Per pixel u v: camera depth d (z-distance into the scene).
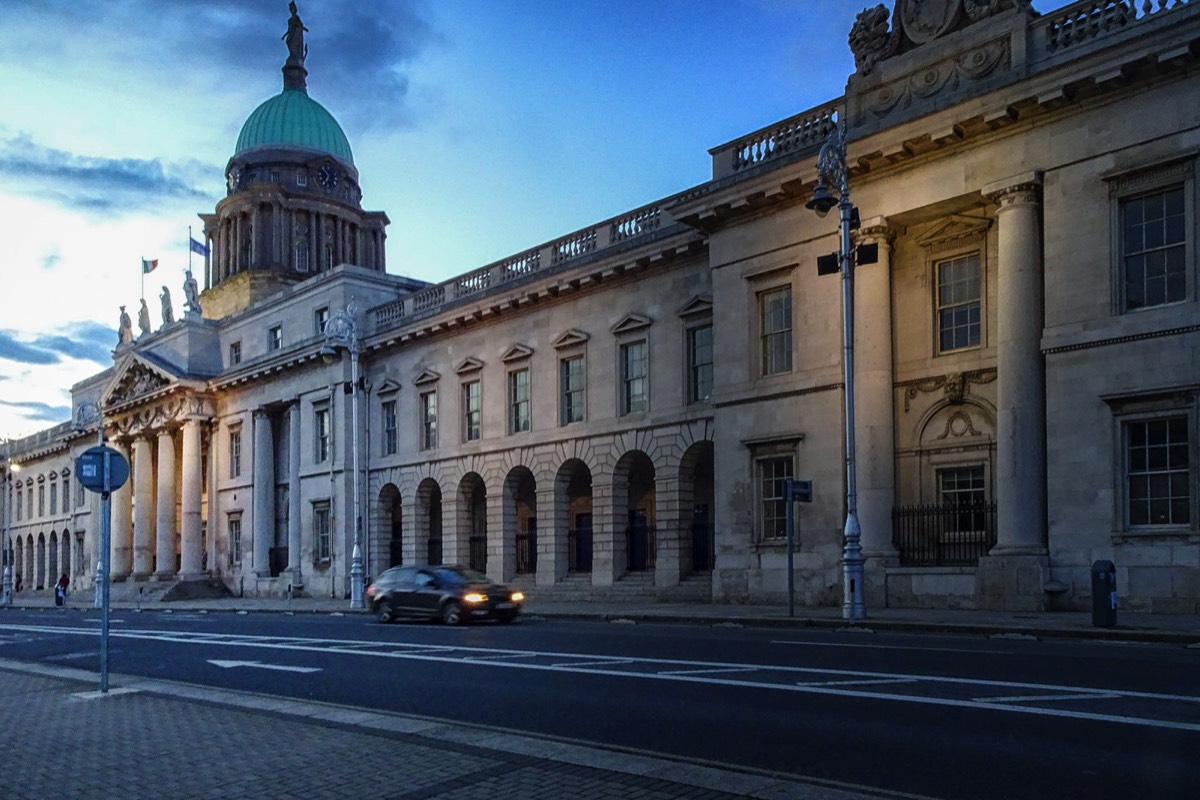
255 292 71.31
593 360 39.44
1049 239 24.53
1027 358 24.61
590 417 39.28
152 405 66.69
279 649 21.36
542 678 14.68
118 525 71.44
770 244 31.16
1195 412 22.00
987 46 25.83
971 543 26.38
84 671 18.06
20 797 8.21
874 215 28.02
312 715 11.70
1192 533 21.83
